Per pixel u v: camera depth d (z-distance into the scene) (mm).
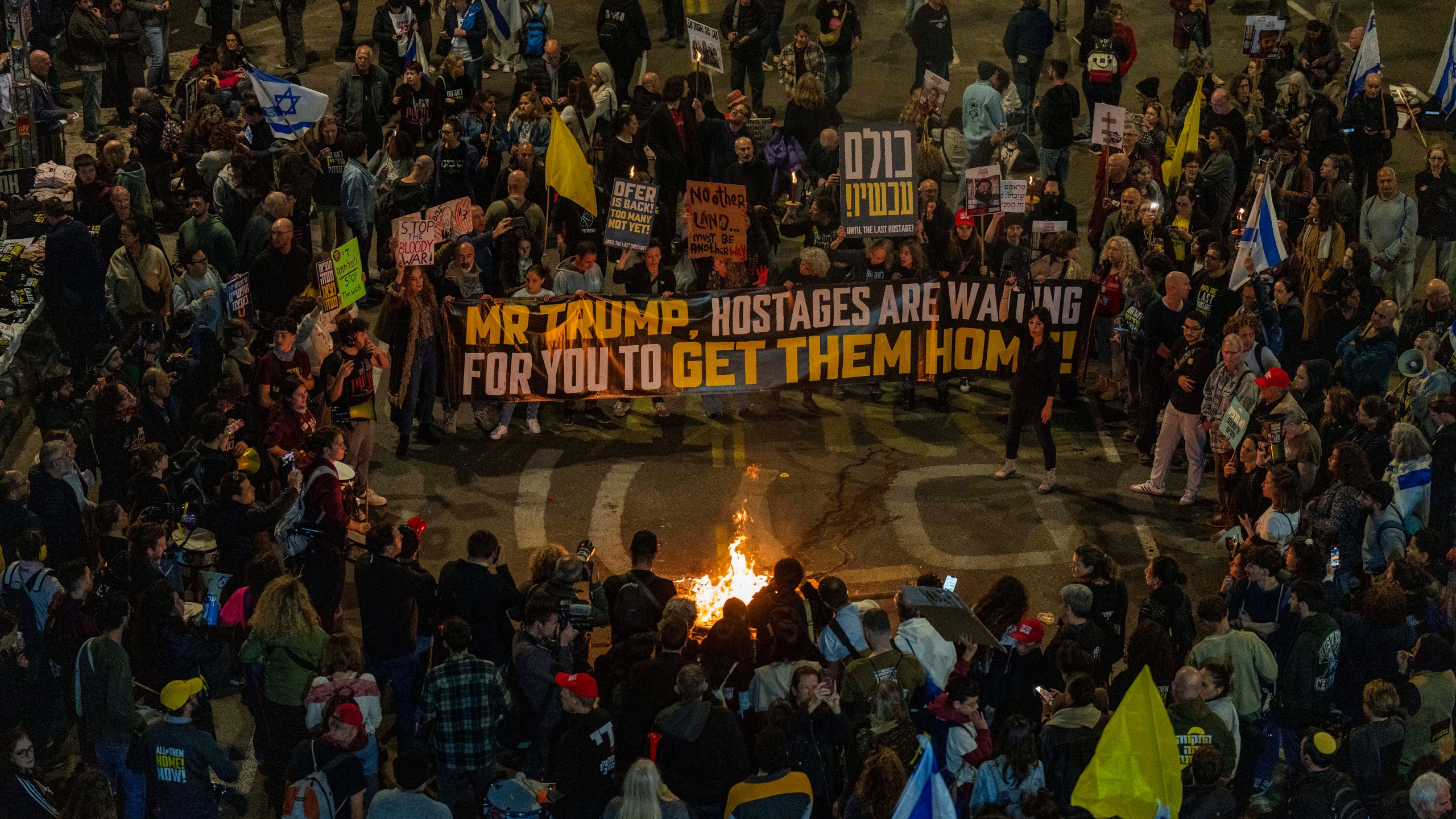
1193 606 12219
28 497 11016
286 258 14625
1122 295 15250
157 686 9719
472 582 9680
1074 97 19578
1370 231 16781
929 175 18547
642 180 17172
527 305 14633
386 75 20016
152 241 16000
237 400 12461
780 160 18953
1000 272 16312
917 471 14609
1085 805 7805
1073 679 8586
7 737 8555
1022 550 13188
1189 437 13641
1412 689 9234
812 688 8602
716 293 14961
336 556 10734
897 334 15406
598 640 11898
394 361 14406
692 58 19672
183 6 27656
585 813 8344
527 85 19109
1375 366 13656
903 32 26641
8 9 17969
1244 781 9609
